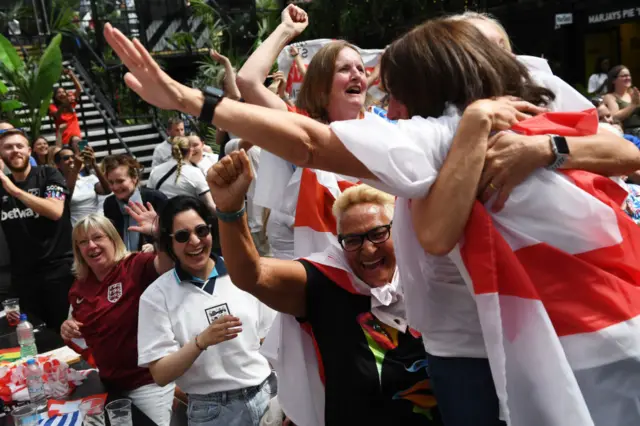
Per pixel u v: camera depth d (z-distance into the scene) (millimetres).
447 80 1367
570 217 1291
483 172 1293
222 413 2695
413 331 1847
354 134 1239
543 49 11758
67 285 5223
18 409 2535
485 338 1276
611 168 1341
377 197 1852
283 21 2955
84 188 5734
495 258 1276
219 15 12875
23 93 10781
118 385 3055
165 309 2721
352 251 1847
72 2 14219
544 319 1265
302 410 1895
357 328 1837
